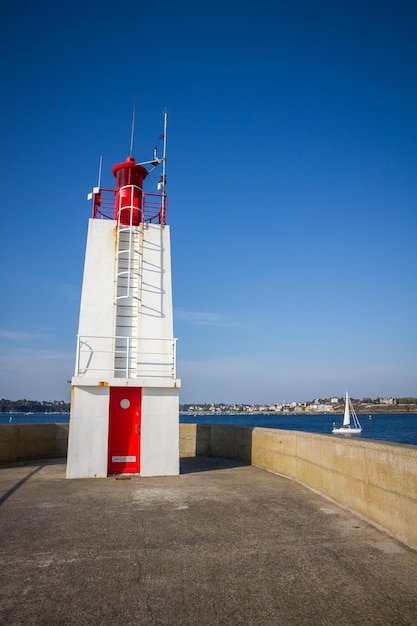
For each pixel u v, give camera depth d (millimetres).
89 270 12812
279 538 6312
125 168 14039
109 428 11750
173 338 12609
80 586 4727
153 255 13359
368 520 7043
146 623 3979
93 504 8430
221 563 5375
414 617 4090
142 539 6289
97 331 12352
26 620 4016
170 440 11836
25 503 8516
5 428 13852
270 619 4059
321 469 9227
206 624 3969
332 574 5035
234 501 8641
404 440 72875
